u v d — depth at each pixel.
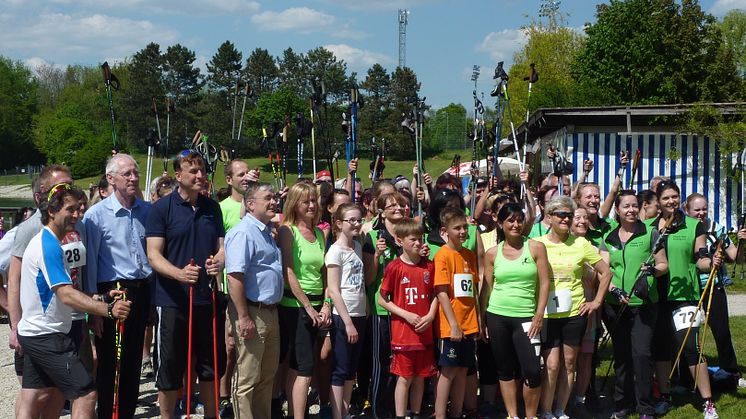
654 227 6.70
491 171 9.40
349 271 6.25
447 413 6.60
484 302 6.41
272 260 5.86
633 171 8.29
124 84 67.19
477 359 6.78
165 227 5.85
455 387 6.39
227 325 6.41
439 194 6.78
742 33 38.50
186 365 5.96
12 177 66.81
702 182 15.59
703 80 27.27
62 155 62.81
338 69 48.38
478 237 6.54
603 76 28.34
